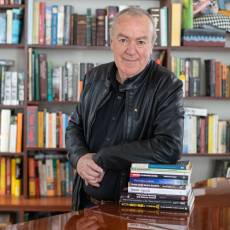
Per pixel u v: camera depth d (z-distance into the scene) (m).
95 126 1.96
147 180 1.55
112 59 3.73
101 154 1.75
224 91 3.53
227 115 3.80
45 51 3.70
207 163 3.80
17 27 3.44
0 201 3.32
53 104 3.62
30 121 3.42
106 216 1.46
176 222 1.38
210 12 3.62
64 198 3.45
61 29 3.44
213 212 1.51
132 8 1.80
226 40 3.76
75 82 3.47
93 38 3.45
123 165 1.74
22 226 1.36
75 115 2.11
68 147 2.00
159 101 1.83
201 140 3.53
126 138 1.87
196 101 3.77
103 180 1.85
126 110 1.87
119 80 1.92
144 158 1.72
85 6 3.71
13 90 3.42
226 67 3.53
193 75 3.51
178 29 3.47
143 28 1.75
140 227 1.33
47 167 3.49
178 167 1.53
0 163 3.49
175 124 1.78
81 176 1.83
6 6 3.42
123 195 1.58
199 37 3.48
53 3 3.69
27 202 3.31
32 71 3.42
